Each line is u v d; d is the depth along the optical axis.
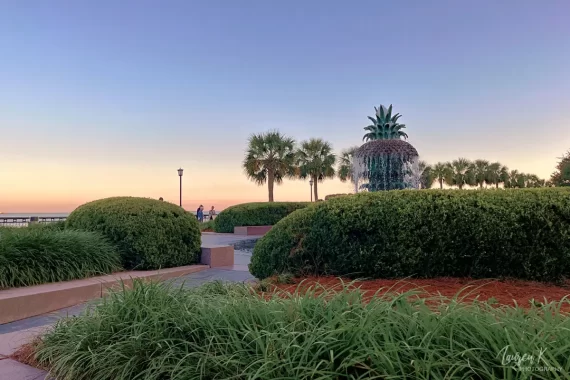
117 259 7.24
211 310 3.02
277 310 2.79
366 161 16.80
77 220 8.17
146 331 2.89
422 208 5.03
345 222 5.31
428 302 3.11
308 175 38.72
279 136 31.80
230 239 18.25
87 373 2.81
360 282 4.91
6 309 4.73
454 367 1.99
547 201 4.66
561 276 4.69
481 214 4.81
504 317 2.37
